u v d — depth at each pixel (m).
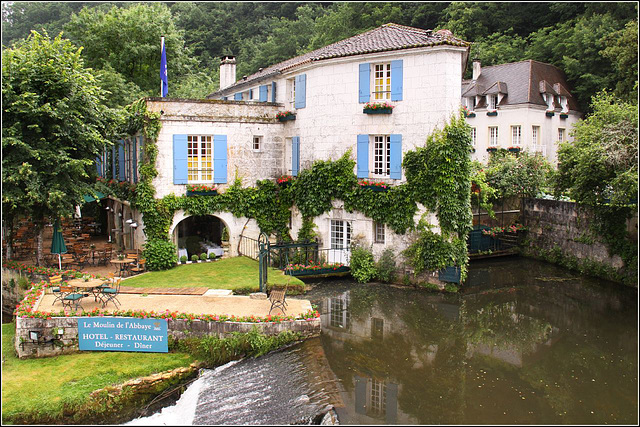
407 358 13.16
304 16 54.09
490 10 42.78
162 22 36.47
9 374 11.89
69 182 17.06
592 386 11.88
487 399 11.20
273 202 22.09
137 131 20.70
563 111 34.62
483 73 36.59
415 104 18.34
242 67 50.88
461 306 17.09
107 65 32.03
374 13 43.00
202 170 20.81
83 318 12.96
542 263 22.94
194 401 11.16
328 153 20.34
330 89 20.08
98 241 25.98
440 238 18.23
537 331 15.09
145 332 13.03
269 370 12.34
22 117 16.30
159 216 19.70
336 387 11.64
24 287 17.61
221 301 15.06
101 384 11.39
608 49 29.89
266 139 21.95
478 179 21.52
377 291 18.42
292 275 19.12
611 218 19.77
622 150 17.33
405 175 18.70
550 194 25.09
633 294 18.42
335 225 20.80
